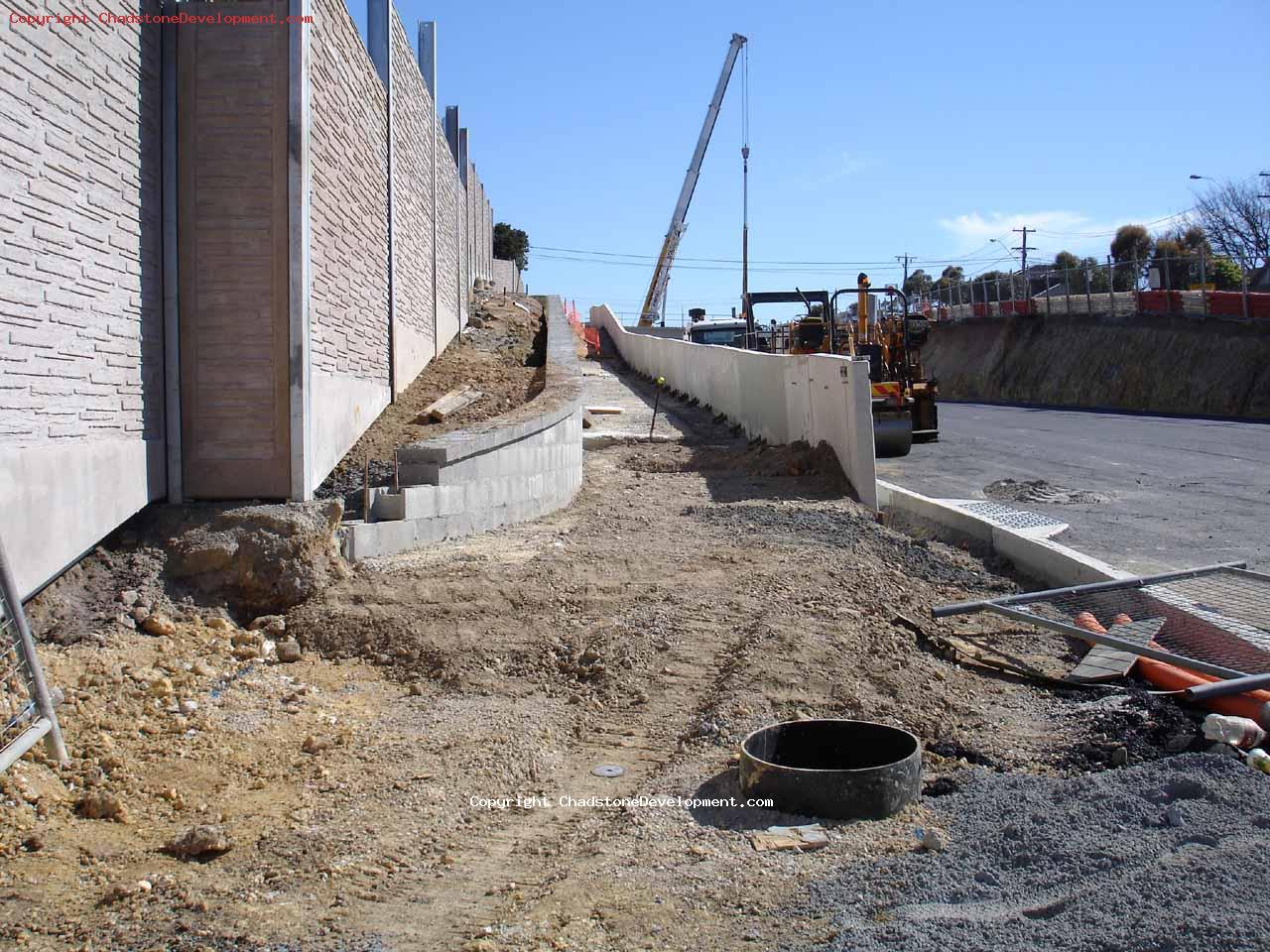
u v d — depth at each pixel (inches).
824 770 210.2
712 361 816.9
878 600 336.8
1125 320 1572.3
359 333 458.9
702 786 211.0
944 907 153.3
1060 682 291.3
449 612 302.8
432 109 734.5
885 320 901.2
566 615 307.0
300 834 191.3
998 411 1301.7
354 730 244.1
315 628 294.7
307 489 346.3
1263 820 174.6
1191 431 912.3
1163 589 325.4
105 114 294.8
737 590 327.6
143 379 321.7
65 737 224.4
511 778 219.5
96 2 288.5
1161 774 199.9
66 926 158.9
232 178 340.2
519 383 663.1
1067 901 148.8
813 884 167.2
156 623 281.9
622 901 162.9
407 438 458.3
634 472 597.9
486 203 1494.8
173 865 181.0
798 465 558.3
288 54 339.6
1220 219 2041.1
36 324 256.4
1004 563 418.6
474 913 161.6
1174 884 148.5
